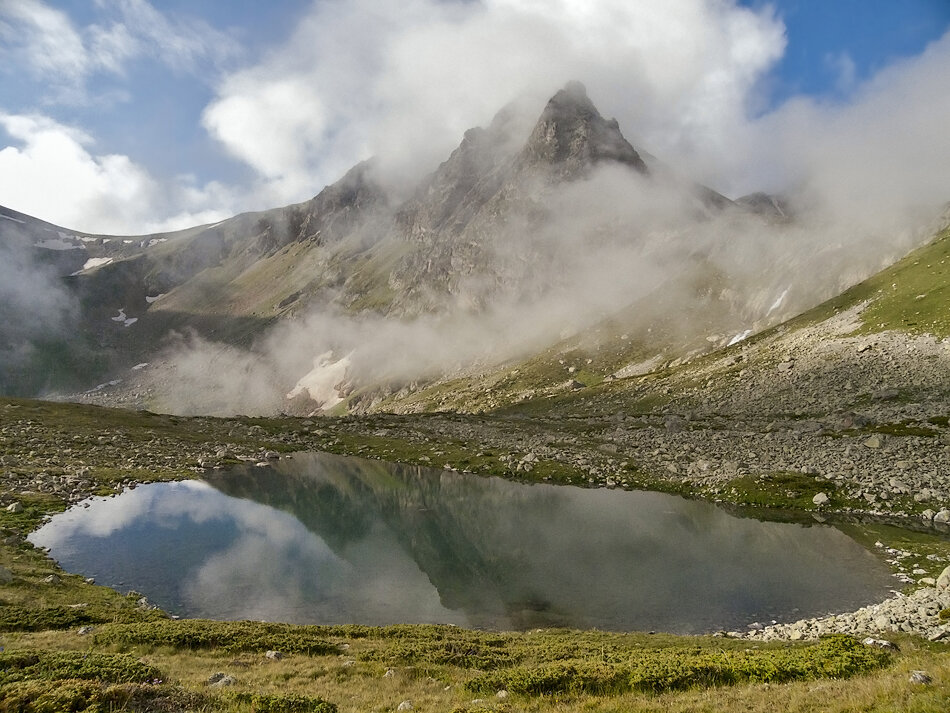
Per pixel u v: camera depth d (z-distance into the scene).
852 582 36.03
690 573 39.88
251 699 15.71
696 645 27.12
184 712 14.23
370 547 50.50
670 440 79.75
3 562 35.66
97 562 40.38
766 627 30.94
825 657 18.28
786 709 13.31
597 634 29.61
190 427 106.75
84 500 56.28
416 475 78.44
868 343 93.69
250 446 95.56
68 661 16.98
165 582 38.03
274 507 63.19
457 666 22.92
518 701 16.95
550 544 48.62
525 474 73.62
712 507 55.75
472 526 56.16
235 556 45.06
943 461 53.28
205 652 23.28
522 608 35.59
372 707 16.69
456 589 39.34
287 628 27.77
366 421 125.25
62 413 94.19
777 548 43.50
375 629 28.86
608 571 41.41
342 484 75.00
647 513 55.59
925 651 21.05
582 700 16.62
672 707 14.79
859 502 50.34
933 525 45.22
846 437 65.38
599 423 103.56
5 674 15.68
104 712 13.34
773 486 56.25
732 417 89.25
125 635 23.88
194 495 64.31
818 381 89.88
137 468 71.62
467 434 102.31
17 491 53.84
